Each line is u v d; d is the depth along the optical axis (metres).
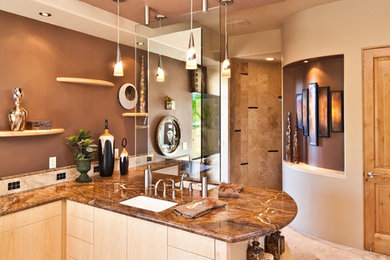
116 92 3.31
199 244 1.57
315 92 3.52
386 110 2.90
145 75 2.99
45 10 2.29
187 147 2.61
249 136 4.94
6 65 2.30
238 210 1.88
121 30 2.86
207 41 2.49
